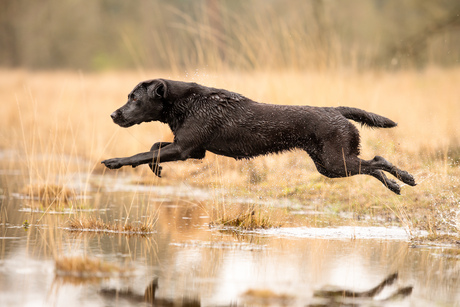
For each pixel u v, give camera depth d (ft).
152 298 26.48
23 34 259.80
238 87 66.18
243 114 38.19
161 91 38.32
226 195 52.44
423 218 45.44
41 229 40.78
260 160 59.41
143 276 29.78
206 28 71.67
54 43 258.98
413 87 86.84
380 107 71.36
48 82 147.23
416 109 72.49
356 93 72.38
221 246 36.55
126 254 34.01
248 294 26.86
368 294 27.63
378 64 110.01
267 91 65.98
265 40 71.97
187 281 29.07
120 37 243.60
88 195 57.11
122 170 73.20
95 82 143.02
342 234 41.01
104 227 41.37
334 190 54.39
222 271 30.86
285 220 46.01
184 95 38.42
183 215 47.70
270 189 55.57
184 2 210.79
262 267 31.71
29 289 27.14
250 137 38.19
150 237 39.06
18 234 38.86
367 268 31.96
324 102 66.08
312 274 30.63
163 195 57.67
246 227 42.65
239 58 70.59
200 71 68.23
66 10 260.62
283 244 37.45
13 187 60.13
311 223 44.96
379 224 44.62
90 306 25.21
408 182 38.81
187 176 63.16
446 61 120.98
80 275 29.66
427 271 31.68
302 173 58.44
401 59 115.96
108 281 28.81
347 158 38.34
